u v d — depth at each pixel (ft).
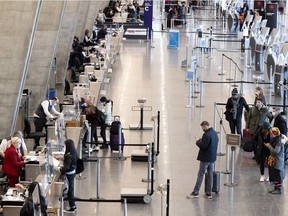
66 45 105.70
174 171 67.00
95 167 67.46
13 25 67.00
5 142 60.80
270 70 101.65
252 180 64.80
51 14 85.35
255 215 56.70
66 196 55.11
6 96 68.33
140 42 148.56
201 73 114.11
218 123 84.17
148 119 85.15
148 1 150.82
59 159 60.13
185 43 147.84
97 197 59.11
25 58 67.82
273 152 61.36
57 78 105.81
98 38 136.15
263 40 120.26
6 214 49.29
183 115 87.76
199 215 56.24
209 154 59.11
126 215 52.16
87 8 130.62
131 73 113.39
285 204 59.21
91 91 86.69
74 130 68.44
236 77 110.52
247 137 72.38
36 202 46.52
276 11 146.61
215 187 60.95
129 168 67.46
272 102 93.30
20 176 57.00
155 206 57.82
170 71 115.85
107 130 78.64
